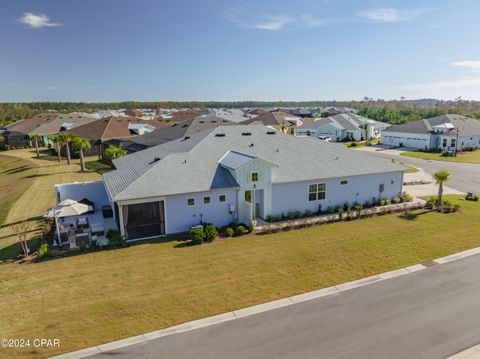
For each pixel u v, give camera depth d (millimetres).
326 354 11359
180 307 14008
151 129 64562
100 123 62625
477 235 21609
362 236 21469
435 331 12508
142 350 11594
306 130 83188
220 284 15766
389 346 11734
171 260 18141
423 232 22141
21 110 144375
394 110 143875
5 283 15859
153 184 21594
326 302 14367
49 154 59500
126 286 15602
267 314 13555
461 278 16328
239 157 24484
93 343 11922
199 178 22922
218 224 23000
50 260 18266
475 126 65312
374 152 60500
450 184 36719
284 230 22406
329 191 26422
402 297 14734
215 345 11812
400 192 29578
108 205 26141
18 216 26938
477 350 11562
